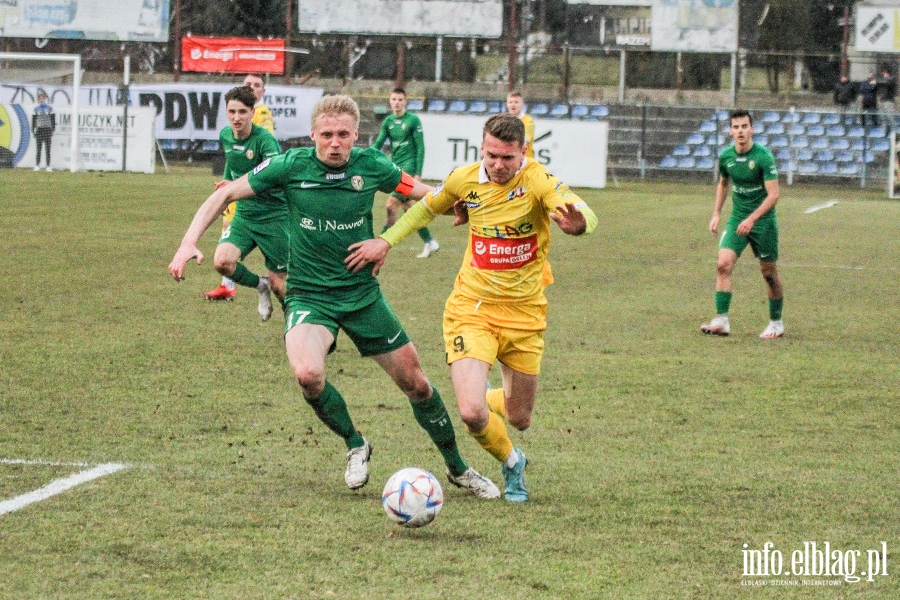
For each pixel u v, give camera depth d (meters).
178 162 47.19
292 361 7.91
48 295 16.69
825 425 10.48
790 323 16.39
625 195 40.16
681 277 20.97
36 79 47.91
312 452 9.21
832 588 6.51
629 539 7.27
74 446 9.12
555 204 7.69
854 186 47.91
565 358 13.40
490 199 8.00
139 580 6.38
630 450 9.52
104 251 21.56
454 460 8.24
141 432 9.63
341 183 8.06
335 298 8.20
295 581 6.40
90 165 43.19
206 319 15.27
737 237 15.05
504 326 8.20
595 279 20.47
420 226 8.34
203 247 22.69
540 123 43.09
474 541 7.18
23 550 6.80
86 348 13.06
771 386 12.13
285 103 45.19
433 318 15.81
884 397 11.69
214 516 7.52
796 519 7.74
